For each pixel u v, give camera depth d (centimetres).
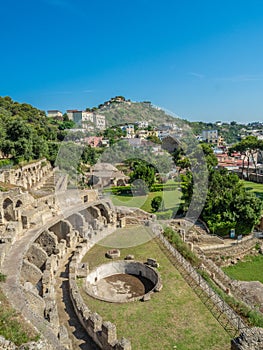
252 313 2516
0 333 1500
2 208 3334
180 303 2603
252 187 9406
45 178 6869
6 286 2045
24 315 1684
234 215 4891
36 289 2517
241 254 4641
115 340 1956
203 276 3114
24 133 6925
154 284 3105
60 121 14538
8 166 5722
